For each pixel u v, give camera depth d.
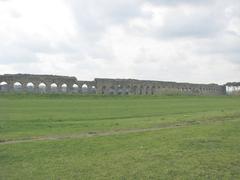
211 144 22.48
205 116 46.38
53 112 55.81
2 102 76.06
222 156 19.14
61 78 114.38
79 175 16.23
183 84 152.00
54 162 18.77
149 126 35.94
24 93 99.12
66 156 20.27
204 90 161.00
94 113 54.81
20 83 106.25
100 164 18.11
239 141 23.55
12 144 24.53
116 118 47.16
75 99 93.19
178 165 17.52
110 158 19.34
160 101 94.31
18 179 15.81
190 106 74.69
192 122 40.12
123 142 24.42
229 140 23.94
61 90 114.38
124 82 130.25
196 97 121.88
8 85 104.38
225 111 55.91
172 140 24.34
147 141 24.44
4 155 20.70
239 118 44.12
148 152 20.56
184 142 23.31
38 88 109.56
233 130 29.14
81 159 19.38
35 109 61.44
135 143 23.81
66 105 72.62
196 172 16.33
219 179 15.35
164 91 144.12
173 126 36.16
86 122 40.66
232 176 15.77
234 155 19.34
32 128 34.66
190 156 19.30
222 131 28.48
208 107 71.06
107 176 15.99
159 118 45.25
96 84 122.75
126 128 34.41
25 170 17.25
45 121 42.03
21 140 27.28
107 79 125.88
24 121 41.66
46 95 98.50
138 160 18.70
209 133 27.39
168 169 16.84
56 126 36.38
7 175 16.45
